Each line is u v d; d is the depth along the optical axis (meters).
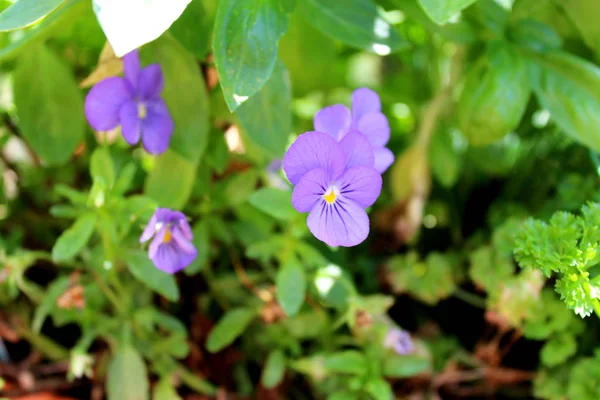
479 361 0.43
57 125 0.43
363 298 0.41
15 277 0.41
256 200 0.39
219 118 0.42
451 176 0.47
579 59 0.41
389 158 0.37
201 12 0.39
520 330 0.42
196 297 0.45
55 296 0.41
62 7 0.37
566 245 0.37
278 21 0.36
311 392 0.44
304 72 0.47
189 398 0.43
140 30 0.33
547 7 0.43
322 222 0.35
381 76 0.56
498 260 0.41
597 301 0.36
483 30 0.42
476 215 0.49
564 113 0.41
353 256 0.47
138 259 0.39
